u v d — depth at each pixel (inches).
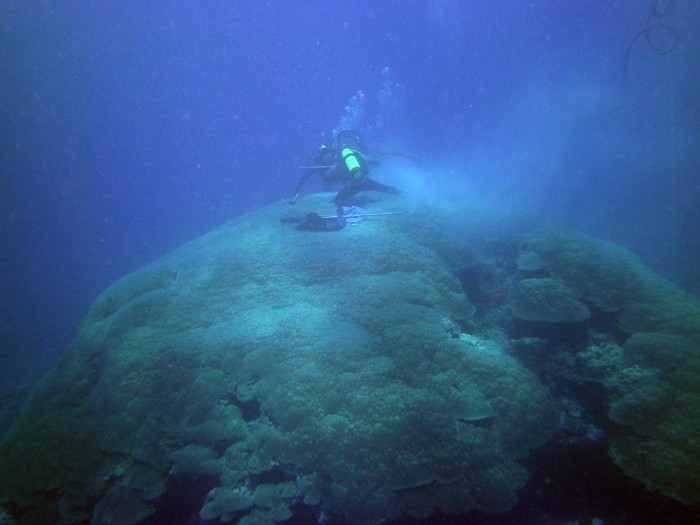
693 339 153.9
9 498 140.2
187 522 139.8
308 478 119.6
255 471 127.2
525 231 261.0
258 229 280.5
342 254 217.8
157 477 139.7
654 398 136.3
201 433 143.5
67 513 135.9
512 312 196.4
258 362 154.7
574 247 222.4
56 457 151.0
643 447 126.4
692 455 117.8
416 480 115.9
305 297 187.8
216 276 223.0
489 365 151.9
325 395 135.7
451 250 240.8
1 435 288.7
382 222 257.4
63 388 182.2
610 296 190.1
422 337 156.9
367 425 126.5
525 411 136.3
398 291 184.9
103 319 227.1
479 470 120.5
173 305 205.0
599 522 125.3
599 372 157.2
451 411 133.3
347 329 163.0
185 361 166.7
